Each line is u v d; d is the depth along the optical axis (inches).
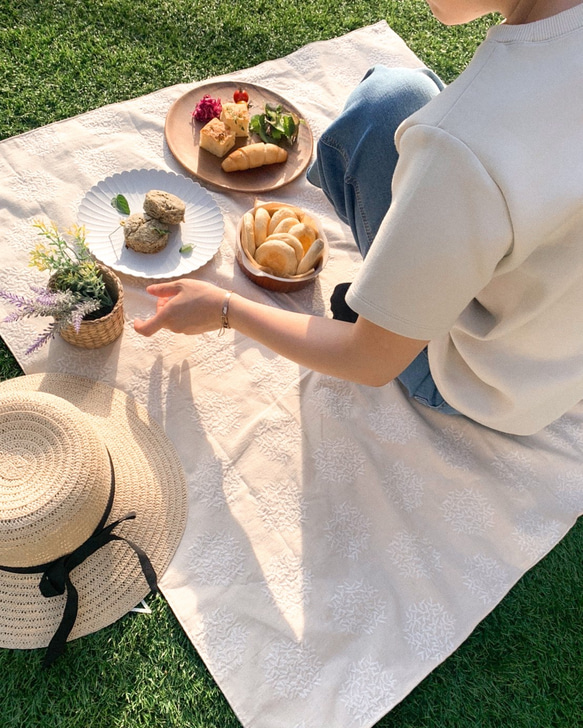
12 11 78.6
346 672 47.3
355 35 89.1
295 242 62.1
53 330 51.6
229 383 59.1
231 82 76.7
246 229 62.7
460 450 58.7
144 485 51.3
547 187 26.8
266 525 52.6
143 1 84.2
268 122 72.5
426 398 57.0
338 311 59.2
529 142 26.3
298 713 45.3
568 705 50.9
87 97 74.9
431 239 28.8
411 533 54.0
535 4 27.4
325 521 53.5
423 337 33.4
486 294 38.7
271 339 43.9
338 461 56.6
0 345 57.9
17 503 41.1
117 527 48.8
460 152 26.7
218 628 47.8
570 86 26.0
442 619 50.6
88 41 79.0
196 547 50.6
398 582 51.6
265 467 55.3
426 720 48.1
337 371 40.6
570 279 32.6
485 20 99.0
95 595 47.1
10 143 68.6
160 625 48.0
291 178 71.4
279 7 90.0
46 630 45.4
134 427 53.9
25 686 44.9
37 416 44.0
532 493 57.4
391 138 47.1
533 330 39.0
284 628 48.3
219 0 88.1
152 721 45.4
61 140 70.2
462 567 53.1
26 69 74.9
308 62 85.0
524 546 54.8
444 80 91.7
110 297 56.3
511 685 50.8
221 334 60.2
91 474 43.4
